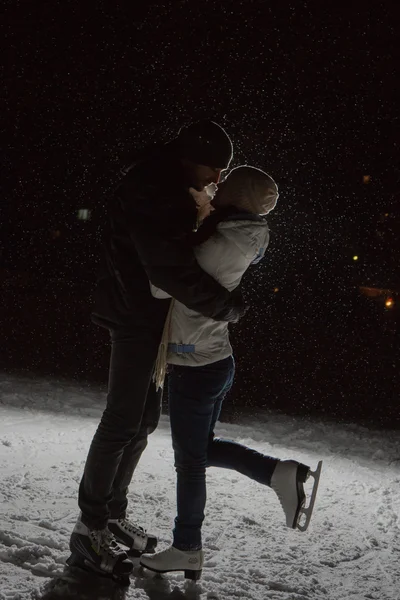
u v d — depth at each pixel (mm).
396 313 17906
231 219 3148
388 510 4816
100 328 14289
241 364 12266
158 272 3012
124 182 3121
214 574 3428
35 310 15945
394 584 3578
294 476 3289
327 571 3648
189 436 3285
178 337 3213
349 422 8758
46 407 7215
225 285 3199
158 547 3684
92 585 3164
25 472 4668
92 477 3234
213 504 4445
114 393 3217
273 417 8586
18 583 3084
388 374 12836
